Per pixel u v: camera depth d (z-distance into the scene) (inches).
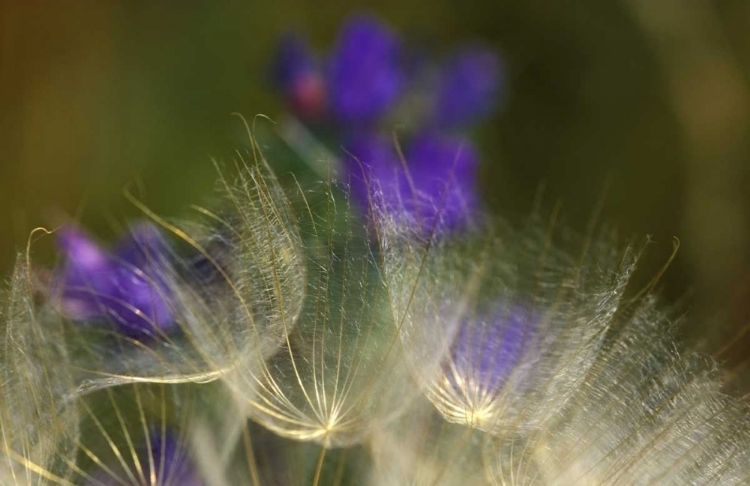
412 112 13.5
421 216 10.5
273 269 10.0
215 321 10.1
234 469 10.1
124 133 22.5
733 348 11.4
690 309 10.9
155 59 23.8
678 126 22.0
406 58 13.6
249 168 10.0
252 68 22.9
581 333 10.2
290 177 10.5
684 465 9.9
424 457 10.1
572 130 22.7
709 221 20.2
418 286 10.1
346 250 10.0
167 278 10.2
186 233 10.2
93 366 10.2
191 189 19.4
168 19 24.2
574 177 21.8
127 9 24.1
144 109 22.9
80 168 22.0
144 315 10.2
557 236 11.1
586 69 23.3
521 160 21.9
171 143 22.0
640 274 12.8
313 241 10.0
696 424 10.0
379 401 10.1
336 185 10.2
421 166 11.6
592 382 10.1
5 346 10.0
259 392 10.0
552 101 23.2
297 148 11.8
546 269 10.5
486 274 10.4
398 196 10.3
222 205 10.2
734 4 22.7
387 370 10.1
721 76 22.0
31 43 23.4
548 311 10.2
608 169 22.0
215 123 22.5
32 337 10.1
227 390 10.2
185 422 10.2
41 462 10.0
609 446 10.0
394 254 10.1
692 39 22.1
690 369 10.1
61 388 10.1
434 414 10.3
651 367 10.1
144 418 10.1
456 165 11.6
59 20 23.7
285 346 10.0
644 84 22.8
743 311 17.5
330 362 10.1
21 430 10.0
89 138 22.5
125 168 21.7
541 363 10.2
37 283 10.3
